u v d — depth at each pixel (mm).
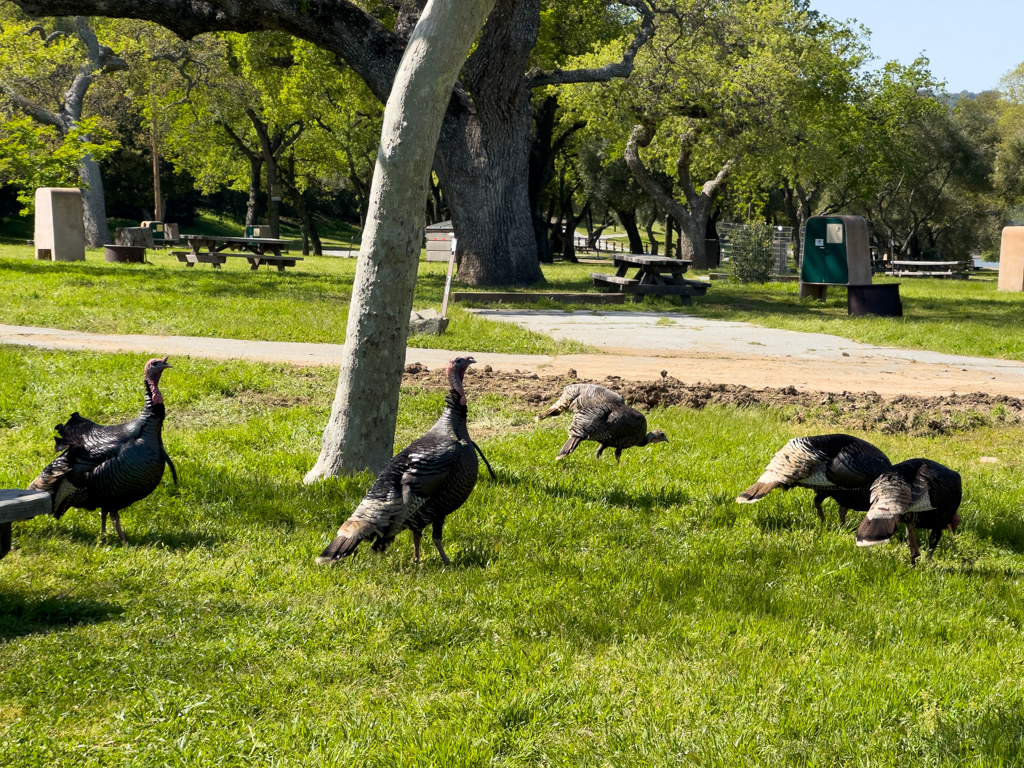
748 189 55094
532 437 10664
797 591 6238
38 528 6871
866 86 58531
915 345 19906
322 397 12477
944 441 11414
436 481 6102
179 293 22531
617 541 7227
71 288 22375
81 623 5312
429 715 4410
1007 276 39375
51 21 56281
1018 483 9414
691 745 4152
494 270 31312
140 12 23953
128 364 13297
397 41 27266
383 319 8391
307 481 8516
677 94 41125
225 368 13477
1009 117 73000
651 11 35000
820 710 4496
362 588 5922
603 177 67062
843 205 71812
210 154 61562
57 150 34031
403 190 8242
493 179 30891
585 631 5426
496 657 4984
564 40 44031
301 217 60906
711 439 10820
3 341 15281
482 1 8242
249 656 4953
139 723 4238
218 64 50406
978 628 5727
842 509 7789
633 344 18531
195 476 8398
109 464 6328
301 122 57469
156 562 6266
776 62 42156
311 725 4250
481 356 16188
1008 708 4566
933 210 77312
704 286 29922
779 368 16328
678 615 5672
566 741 4223
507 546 6914
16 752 3934
